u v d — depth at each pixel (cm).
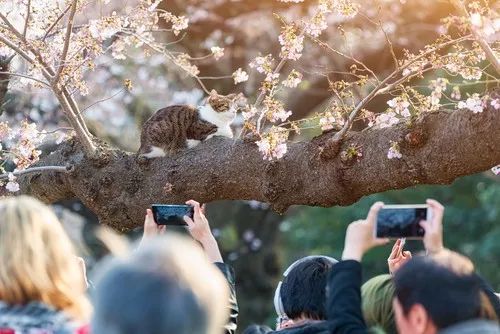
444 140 614
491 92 603
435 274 355
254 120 790
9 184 789
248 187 730
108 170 791
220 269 486
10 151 828
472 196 2705
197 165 750
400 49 1450
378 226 405
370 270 2544
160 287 299
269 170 704
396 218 405
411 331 359
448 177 625
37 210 368
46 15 815
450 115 619
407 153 633
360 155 660
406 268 363
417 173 631
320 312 476
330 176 675
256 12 1531
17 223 360
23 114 1334
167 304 297
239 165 730
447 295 351
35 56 744
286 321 509
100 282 308
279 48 1552
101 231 378
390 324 421
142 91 1641
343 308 382
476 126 596
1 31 786
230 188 740
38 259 359
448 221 2678
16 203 368
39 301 359
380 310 423
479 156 602
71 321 358
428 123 625
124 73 1616
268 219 1772
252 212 1756
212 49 904
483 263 2553
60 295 362
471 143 601
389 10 1450
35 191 862
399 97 679
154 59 1555
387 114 667
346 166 666
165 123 905
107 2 858
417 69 688
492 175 2564
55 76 744
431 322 354
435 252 398
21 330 353
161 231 506
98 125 1608
